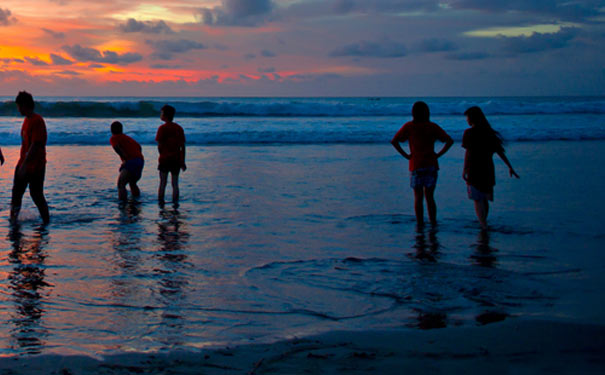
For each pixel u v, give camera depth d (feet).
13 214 24.07
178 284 14.98
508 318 12.11
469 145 23.03
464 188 34.04
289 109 104.37
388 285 14.88
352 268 16.66
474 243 20.12
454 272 16.12
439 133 23.57
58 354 9.98
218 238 20.89
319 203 28.94
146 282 15.15
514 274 15.88
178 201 29.48
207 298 13.79
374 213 26.23
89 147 58.59
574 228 22.72
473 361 9.45
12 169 41.09
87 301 13.47
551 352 9.84
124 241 20.26
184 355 9.95
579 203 28.84
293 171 42.04
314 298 13.80
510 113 113.91
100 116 97.40
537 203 28.81
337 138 68.64
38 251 18.62
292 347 10.31
